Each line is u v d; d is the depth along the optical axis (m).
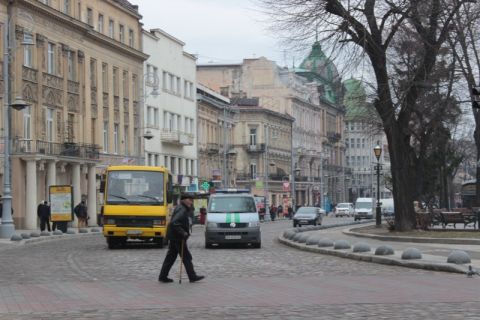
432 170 66.06
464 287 16.67
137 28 77.44
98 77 68.19
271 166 119.19
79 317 12.93
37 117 56.62
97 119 67.88
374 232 40.19
